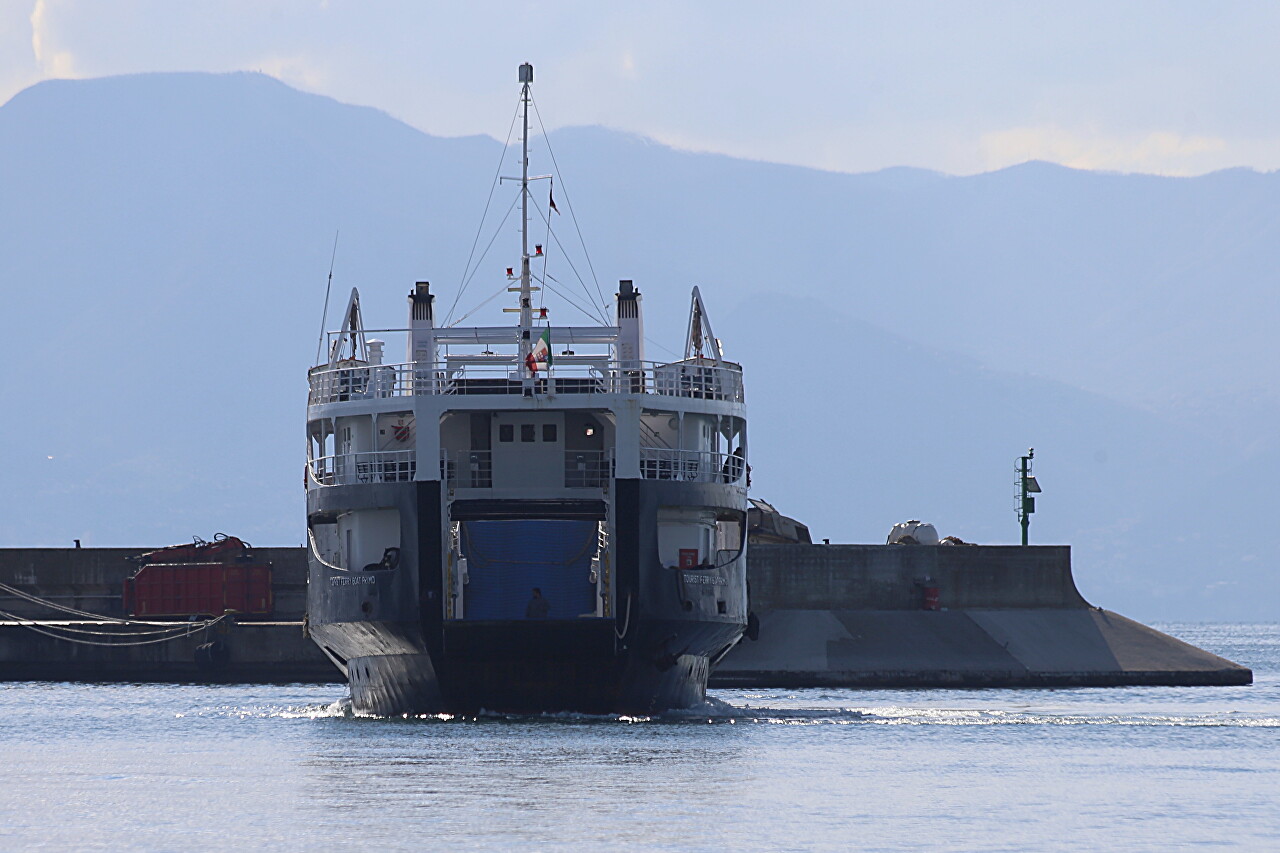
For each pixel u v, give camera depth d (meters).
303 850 146.25
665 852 145.62
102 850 147.38
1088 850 150.62
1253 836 157.75
